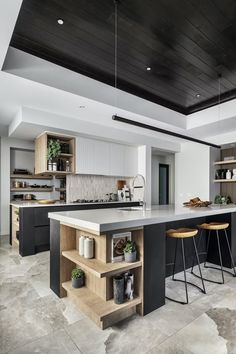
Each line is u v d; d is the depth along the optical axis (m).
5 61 2.68
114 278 2.00
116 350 1.60
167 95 4.07
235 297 2.42
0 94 3.33
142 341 1.69
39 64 2.95
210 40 2.57
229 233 3.37
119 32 2.43
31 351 1.58
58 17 2.20
